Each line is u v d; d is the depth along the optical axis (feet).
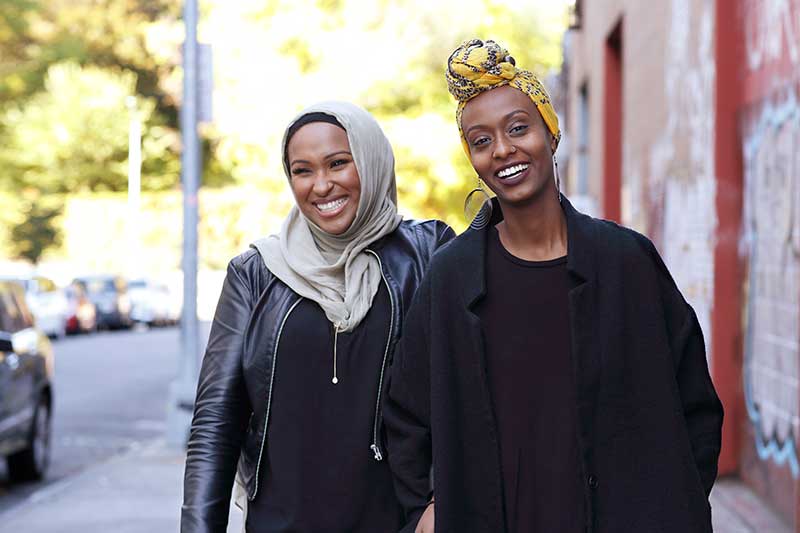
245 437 11.46
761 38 25.58
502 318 9.55
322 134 11.15
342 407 10.98
